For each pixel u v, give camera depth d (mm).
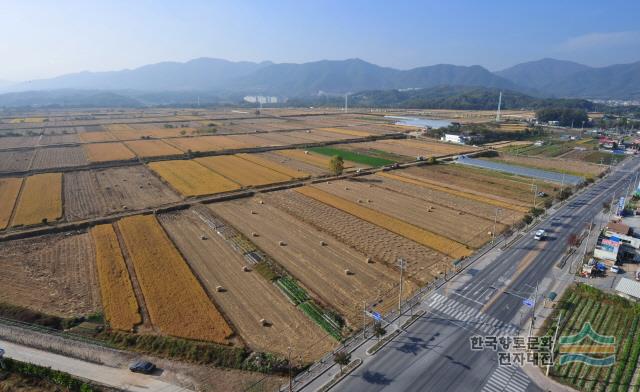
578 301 49250
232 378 36875
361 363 38656
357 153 150875
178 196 94875
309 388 35562
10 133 198000
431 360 39031
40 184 103188
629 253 60156
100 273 56062
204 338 41969
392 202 91125
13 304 48188
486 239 69188
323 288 52812
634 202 87125
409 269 58219
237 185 103688
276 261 60594
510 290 51625
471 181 109812
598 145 165000
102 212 82688
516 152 152625
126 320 45062
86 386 34000
